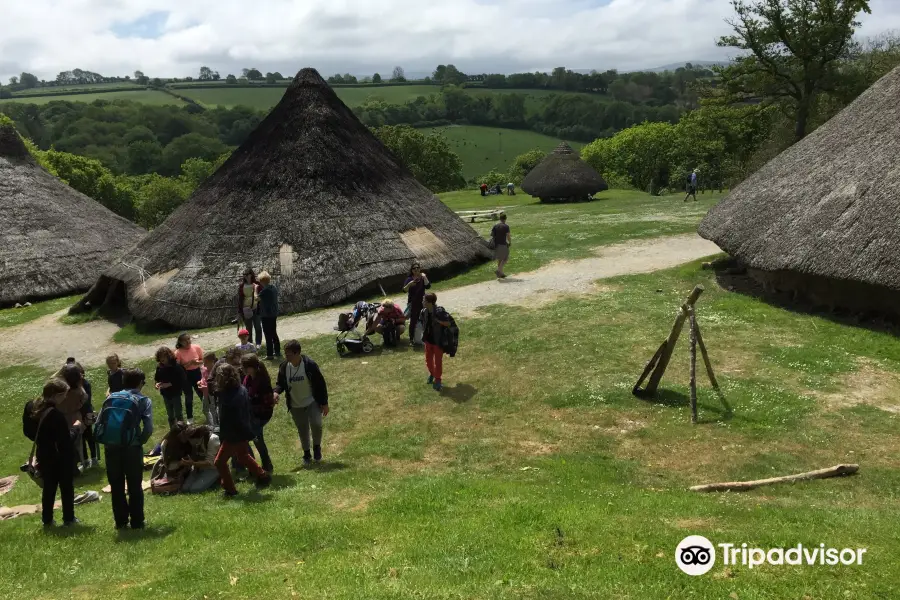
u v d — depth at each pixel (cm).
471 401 1280
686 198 4484
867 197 1591
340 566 636
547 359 1461
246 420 921
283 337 1844
